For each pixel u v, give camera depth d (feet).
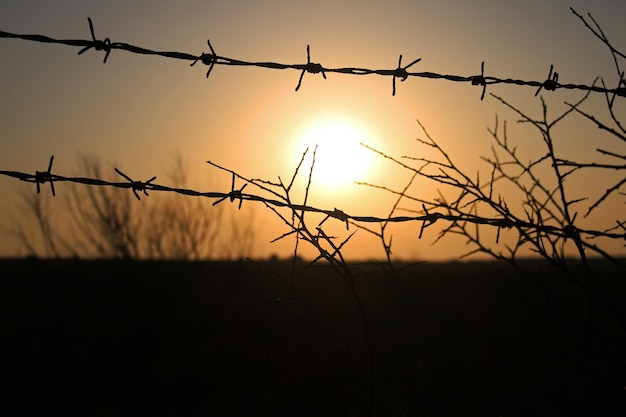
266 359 13.02
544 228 9.91
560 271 10.48
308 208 9.79
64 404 29.48
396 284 11.63
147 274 37.37
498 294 10.76
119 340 35.06
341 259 10.00
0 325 36.73
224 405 25.44
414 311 11.82
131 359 34.40
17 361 32.83
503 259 10.57
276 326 36.94
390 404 12.85
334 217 9.90
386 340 13.85
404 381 11.60
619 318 9.72
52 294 36.78
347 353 11.50
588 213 9.43
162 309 36.14
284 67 10.32
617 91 10.36
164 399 30.53
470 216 10.07
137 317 35.96
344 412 11.69
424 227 10.09
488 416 11.89
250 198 9.71
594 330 9.88
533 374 11.15
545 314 10.29
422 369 11.87
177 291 37.19
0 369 31.91
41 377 32.09
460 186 10.45
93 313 36.22
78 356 33.86
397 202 10.95
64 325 34.99
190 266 38.65
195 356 33.68
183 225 38.83
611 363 9.91
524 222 9.95
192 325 36.58
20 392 30.09
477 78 10.69
